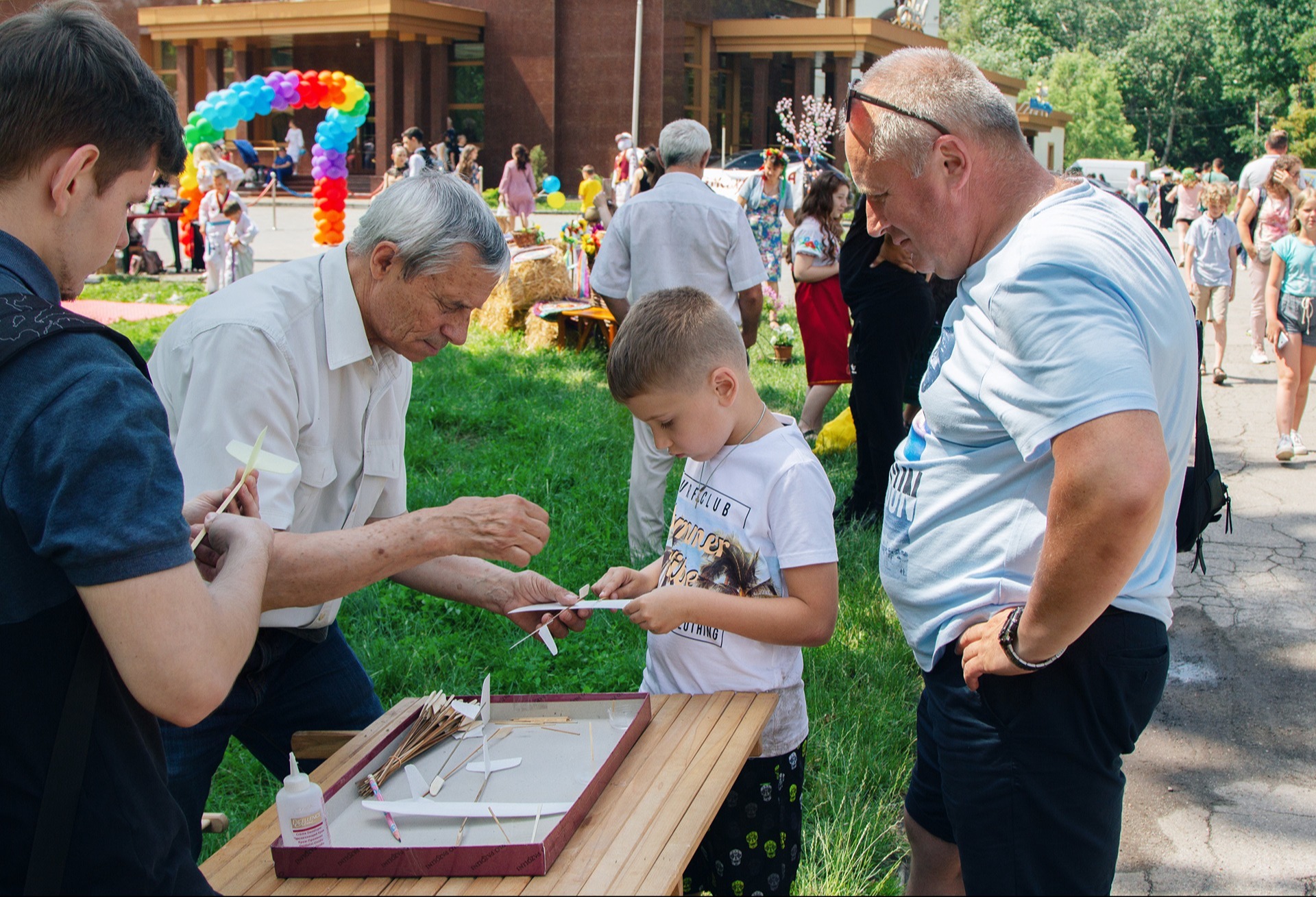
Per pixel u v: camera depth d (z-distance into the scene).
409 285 2.13
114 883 1.35
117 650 1.26
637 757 1.88
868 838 3.00
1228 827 3.23
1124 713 1.86
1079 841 1.90
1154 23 71.06
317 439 2.23
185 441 2.04
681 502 2.43
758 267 4.96
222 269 12.96
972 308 1.84
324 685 2.49
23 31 1.33
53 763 1.30
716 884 2.40
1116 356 1.58
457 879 1.54
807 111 22.91
